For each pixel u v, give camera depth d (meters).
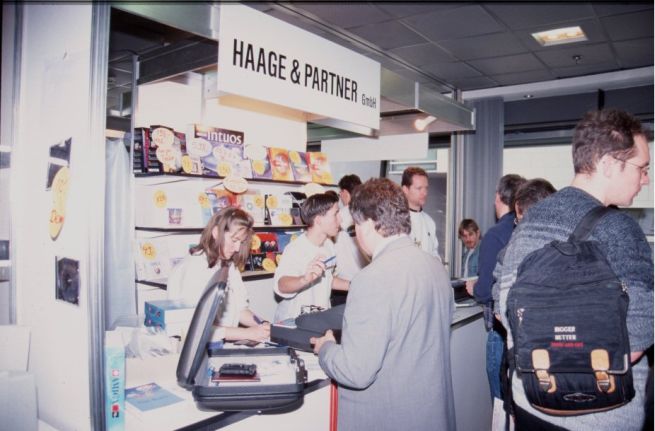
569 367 1.10
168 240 2.91
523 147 5.89
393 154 4.73
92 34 1.44
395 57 4.62
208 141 2.88
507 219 2.61
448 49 4.40
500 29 3.92
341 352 1.37
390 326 1.34
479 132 5.75
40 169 1.71
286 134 3.76
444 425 1.44
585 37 4.05
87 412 1.42
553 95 5.50
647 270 1.13
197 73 3.20
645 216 4.86
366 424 1.42
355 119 2.69
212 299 1.23
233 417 1.45
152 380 1.57
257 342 1.81
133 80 2.87
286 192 3.51
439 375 1.44
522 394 1.28
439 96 3.69
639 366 1.20
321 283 2.59
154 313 1.78
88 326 1.39
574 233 1.19
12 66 1.83
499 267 1.89
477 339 2.96
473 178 5.77
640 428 1.16
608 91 5.18
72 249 1.49
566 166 5.64
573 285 1.13
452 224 5.96
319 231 2.53
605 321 1.09
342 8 3.57
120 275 2.67
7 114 1.84
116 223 2.67
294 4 3.51
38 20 1.74
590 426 1.17
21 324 1.79
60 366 1.55
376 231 1.49
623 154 1.20
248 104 3.49
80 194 1.45
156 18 1.77
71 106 1.52
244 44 2.04
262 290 3.44
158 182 2.81
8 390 1.52
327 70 2.48
